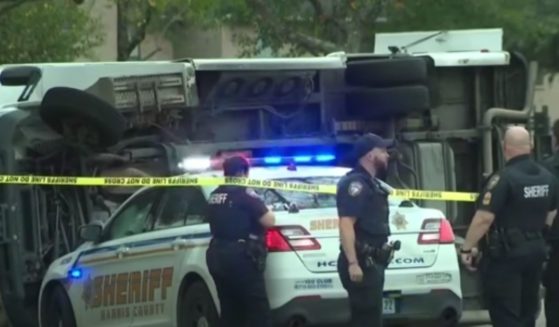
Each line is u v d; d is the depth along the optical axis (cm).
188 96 2541
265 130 2708
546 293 2162
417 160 2767
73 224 2548
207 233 2030
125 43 5744
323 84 2756
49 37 5512
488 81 2955
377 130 2805
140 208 2258
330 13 5338
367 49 5491
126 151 2548
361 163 1884
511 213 1952
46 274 2448
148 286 2161
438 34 3172
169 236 2116
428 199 2422
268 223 1947
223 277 1944
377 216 1869
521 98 2961
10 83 2775
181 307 2084
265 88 2666
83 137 2450
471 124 2938
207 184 2092
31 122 2495
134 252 2195
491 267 1977
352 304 1877
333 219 1988
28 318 2550
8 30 5372
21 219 2489
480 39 3133
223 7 5812
